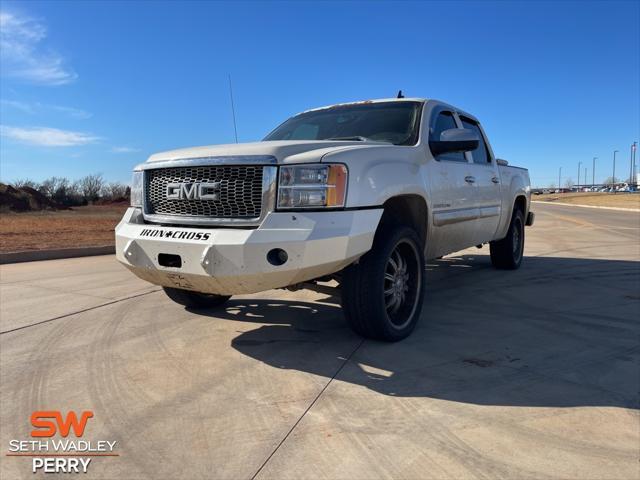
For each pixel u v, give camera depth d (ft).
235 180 11.35
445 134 14.99
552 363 11.46
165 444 8.16
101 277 24.21
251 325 14.85
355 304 12.37
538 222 65.46
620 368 11.14
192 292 15.81
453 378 10.62
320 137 16.24
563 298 18.07
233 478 7.18
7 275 25.14
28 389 10.45
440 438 8.14
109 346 13.14
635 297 18.15
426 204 14.33
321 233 10.63
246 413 9.16
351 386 10.28
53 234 51.24
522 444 7.94
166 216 12.46
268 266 10.51
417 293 13.73
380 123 15.90
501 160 23.17
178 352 12.57
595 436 8.18
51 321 15.72
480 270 24.61
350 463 7.47
